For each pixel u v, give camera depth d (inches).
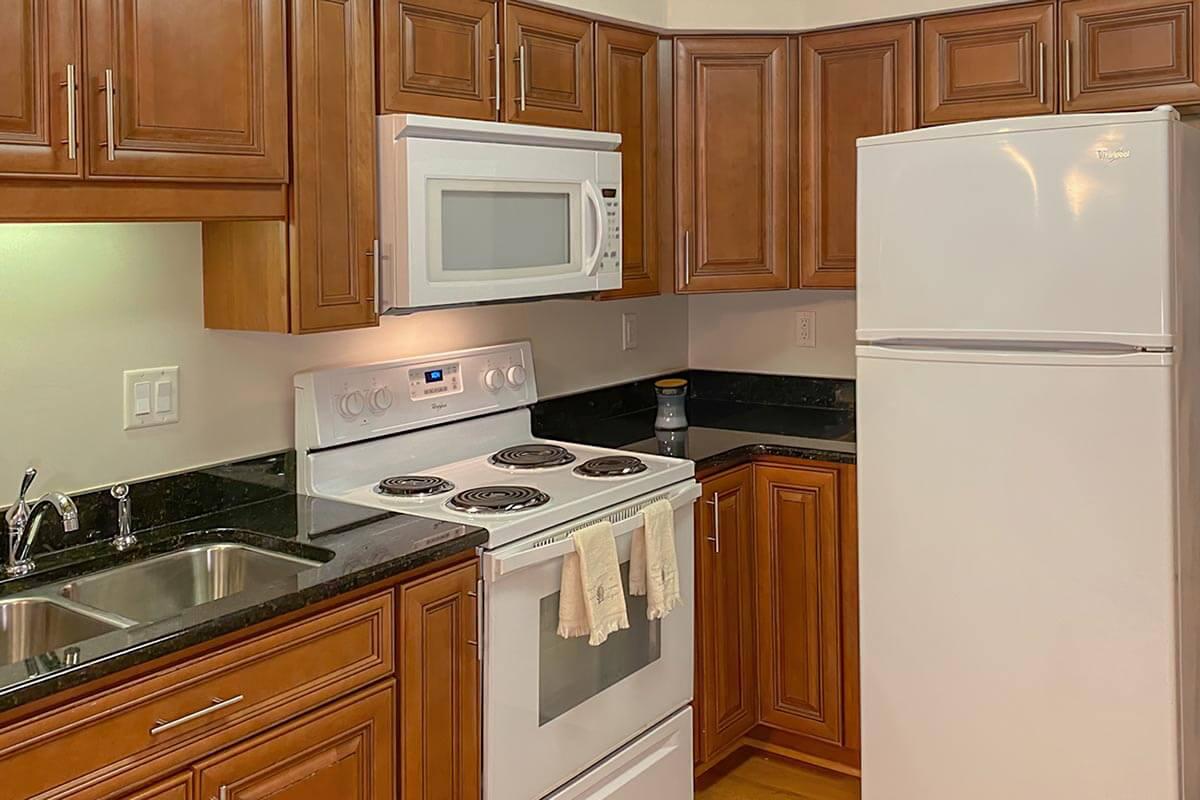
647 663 103.1
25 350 79.4
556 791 94.4
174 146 73.7
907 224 100.6
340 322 88.1
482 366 113.2
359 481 100.3
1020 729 98.9
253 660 68.8
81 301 82.6
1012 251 95.6
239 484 94.0
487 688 86.0
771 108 122.6
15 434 79.2
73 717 59.1
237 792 68.6
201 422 91.4
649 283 120.3
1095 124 91.3
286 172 82.0
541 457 108.7
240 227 87.0
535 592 89.2
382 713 78.3
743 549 121.3
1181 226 91.8
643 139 118.1
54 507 80.5
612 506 96.9
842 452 116.3
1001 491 97.9
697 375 150.7
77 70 67.7
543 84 104.3
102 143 69.4
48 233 80.2
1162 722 92.8
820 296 140.6
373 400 101.5
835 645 119.3
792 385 143.9
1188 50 101.7
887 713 106.2
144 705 62.7
